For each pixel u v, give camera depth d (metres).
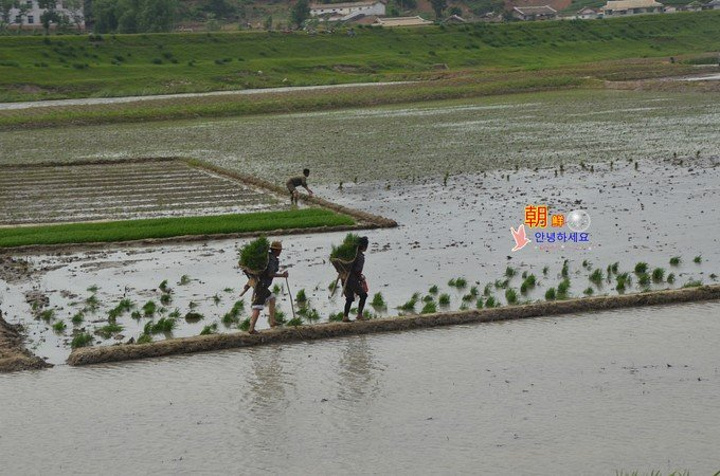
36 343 54.00
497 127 163.12
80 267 72.44
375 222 85.62
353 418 41.38
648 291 59.38
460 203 93.69
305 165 124.38
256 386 45.88
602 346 50.31
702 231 77.75
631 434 38.88
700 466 35.88
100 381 47.34
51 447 39.31
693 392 43.38
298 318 54.97
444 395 43.84
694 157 118.06
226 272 69.62
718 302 58.22
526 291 61.53
